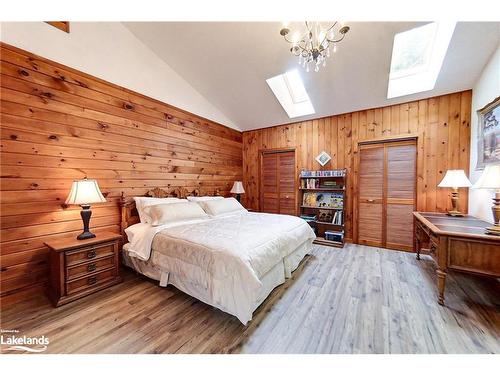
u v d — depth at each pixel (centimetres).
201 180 406
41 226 218
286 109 407
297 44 222
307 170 430
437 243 203
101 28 262
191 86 383
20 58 203
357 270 275
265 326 173
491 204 240
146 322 178
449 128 309
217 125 441
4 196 197
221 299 174
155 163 326
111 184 275
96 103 258
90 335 163
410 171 339
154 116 324
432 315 184
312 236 320
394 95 326
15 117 202
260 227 253
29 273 211
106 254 232
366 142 371
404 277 255
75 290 209
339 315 186
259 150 491
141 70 305
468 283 239
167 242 224
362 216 380
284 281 239
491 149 238
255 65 313
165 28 274
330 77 309
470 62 253
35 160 214
